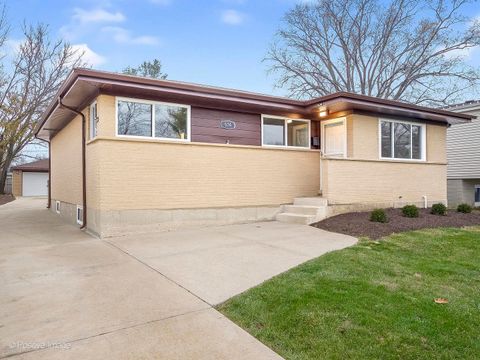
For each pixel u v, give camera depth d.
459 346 2.89
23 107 23.28
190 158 8.48
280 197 9.98
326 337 3.02
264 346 2.92
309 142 10.88
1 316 3.44
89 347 2.86
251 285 4.29
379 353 2.79
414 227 8.12
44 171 28.16
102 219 7.34
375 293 3.96
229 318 3.43
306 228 8.30
